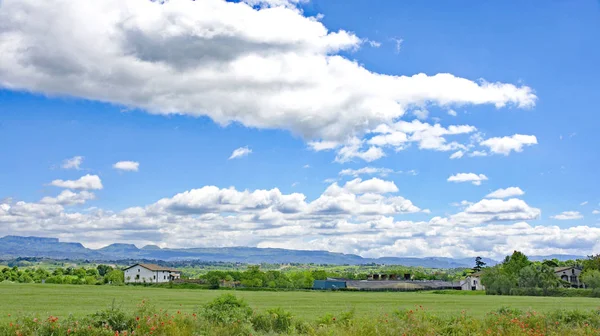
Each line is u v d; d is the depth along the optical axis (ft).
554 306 241.55
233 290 423.64
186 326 79.92
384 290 501.56
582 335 84.79
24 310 162.61
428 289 543.80
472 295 408.05
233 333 85.25
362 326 81.25
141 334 75.05
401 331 79.77
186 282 469.98
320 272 604.49
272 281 534.37
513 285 423.64
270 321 96.84
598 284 393.91
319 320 100.32
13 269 558.97
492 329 86.02
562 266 635.66
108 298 247.50
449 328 88.33
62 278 531.50
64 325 74.18
